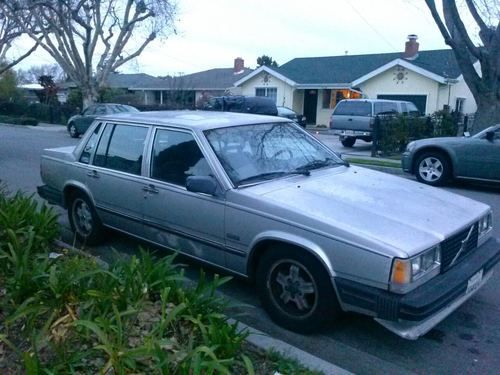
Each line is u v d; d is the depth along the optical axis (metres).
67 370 2.88
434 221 3.92
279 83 33.19
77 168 6.02
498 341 4.05
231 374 3.00
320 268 3.79
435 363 3.73
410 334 3.45
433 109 27.83
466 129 19.05
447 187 11.02
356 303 3.59
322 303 3.82
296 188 4.36
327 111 32.78
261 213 4.07
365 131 19.47
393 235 3.60
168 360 2.81
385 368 3.64
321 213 3.86
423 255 3.53
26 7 16.39
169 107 28.61
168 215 4.86
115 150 5.62
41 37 27.89
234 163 4.56
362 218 3.82
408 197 4.39
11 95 37.72
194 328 3.35
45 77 38.19
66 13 22.12
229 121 5.06
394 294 3.44
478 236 4.33
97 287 3.60
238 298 4.71
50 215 5.57
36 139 21.25
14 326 3.49
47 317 3.53
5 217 5.04
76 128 22.44
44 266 3.87
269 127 5.22
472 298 4.86
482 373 3.61
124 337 3.09
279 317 4.10
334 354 3.80
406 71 28.48
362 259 3.53
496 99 14.67
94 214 5.89
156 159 5.06
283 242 3.94
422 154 11.27
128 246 6.11
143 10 26.50
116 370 2.79
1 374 3.01
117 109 22.61
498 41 14.34
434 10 14.71
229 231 4.32
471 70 14.91
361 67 32.34
